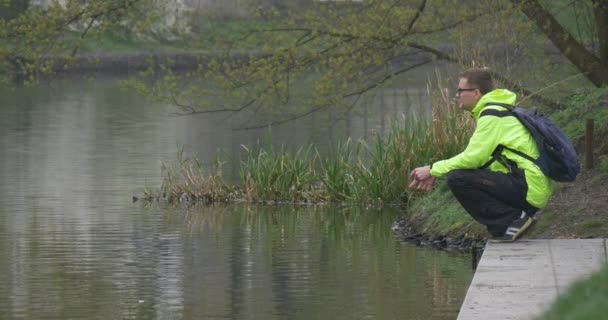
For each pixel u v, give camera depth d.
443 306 15.68
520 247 16.03
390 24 28.31
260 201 29.11
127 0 27.73
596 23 29.28
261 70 28.30
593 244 16.20
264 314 15.38
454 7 28.20
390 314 15.23
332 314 15.28
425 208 23.84
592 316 9.52
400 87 67.44
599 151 22.23
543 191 16.41
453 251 20.94
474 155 16.36
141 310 15.74
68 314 15.53
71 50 28.30
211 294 16.83
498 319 11.87
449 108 27.67
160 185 31.61
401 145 28.23
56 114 57.97
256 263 19.52
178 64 84.31
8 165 36.72
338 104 28.92
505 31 28.00
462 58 28.12
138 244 21.77
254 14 28.56
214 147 42.25
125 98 69.19
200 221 25.17
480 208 16.64
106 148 42.00
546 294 12.97
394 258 20.05
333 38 28.45
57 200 28.73
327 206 28.23
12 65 28.78
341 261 19.70
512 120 16.41
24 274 18.62
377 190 28.05
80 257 20.27
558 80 29.97
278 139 44.53
